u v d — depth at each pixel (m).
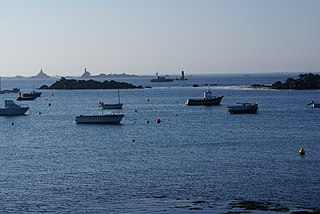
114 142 85.00
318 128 102.75
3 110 144.50
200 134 94.69
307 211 41.12
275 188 49.06
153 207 43.44
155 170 58.91
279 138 87.19
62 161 66.25
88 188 50.50
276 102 188.38
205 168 59.50
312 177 53.81
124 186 51.09
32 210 43.56
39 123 123.31
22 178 55.59
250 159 65.25
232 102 192.88
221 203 44.06
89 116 117.75
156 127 109.12
